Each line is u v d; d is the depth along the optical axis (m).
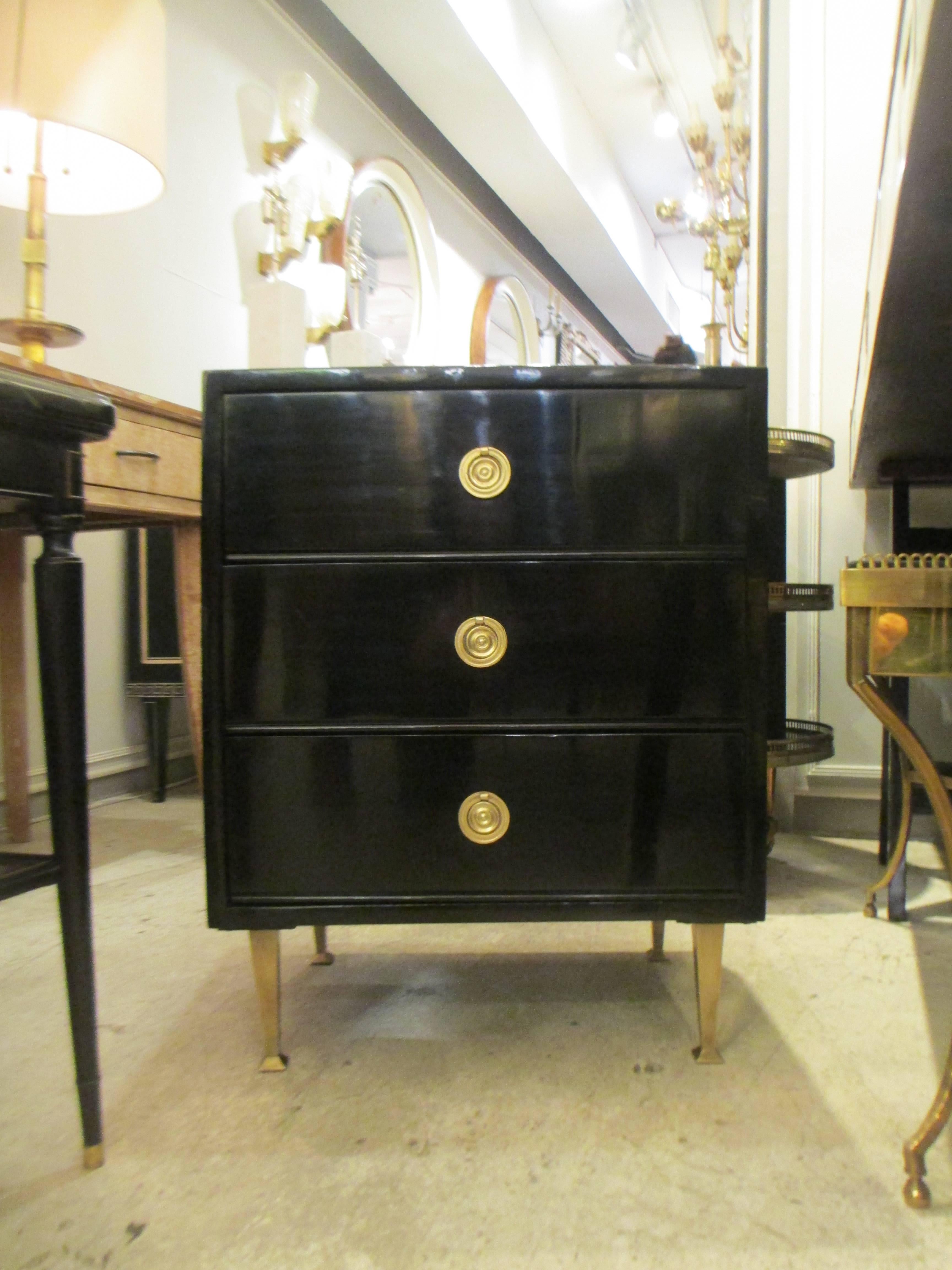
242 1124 0.81
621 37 3.40
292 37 2.65
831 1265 0.62
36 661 1.88
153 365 2.14
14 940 1.26
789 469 1.61
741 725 0.88
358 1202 0.69
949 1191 0.70
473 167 3.82
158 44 1.55
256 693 0.88
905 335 0.95
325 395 0.87
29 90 1.37
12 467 0.66
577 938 1.30
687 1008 1.05
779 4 1.98
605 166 4.41
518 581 0.88
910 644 0.71
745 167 2.21
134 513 1.46
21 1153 0.76
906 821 1.36
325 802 0.88
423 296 3.50
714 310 2.13
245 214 2.46
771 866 1.67
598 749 0.88
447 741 0.88
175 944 1.25
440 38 2.86
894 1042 0.96
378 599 0.88
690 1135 0.78
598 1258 0.63
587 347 5.63
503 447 0.87
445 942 1.28
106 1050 0.95
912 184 0.63
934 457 1.60
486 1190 0.71
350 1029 1.00
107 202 1.70
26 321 1.41
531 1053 0.94
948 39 0.47
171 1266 0.62
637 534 0.88
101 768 2.11
